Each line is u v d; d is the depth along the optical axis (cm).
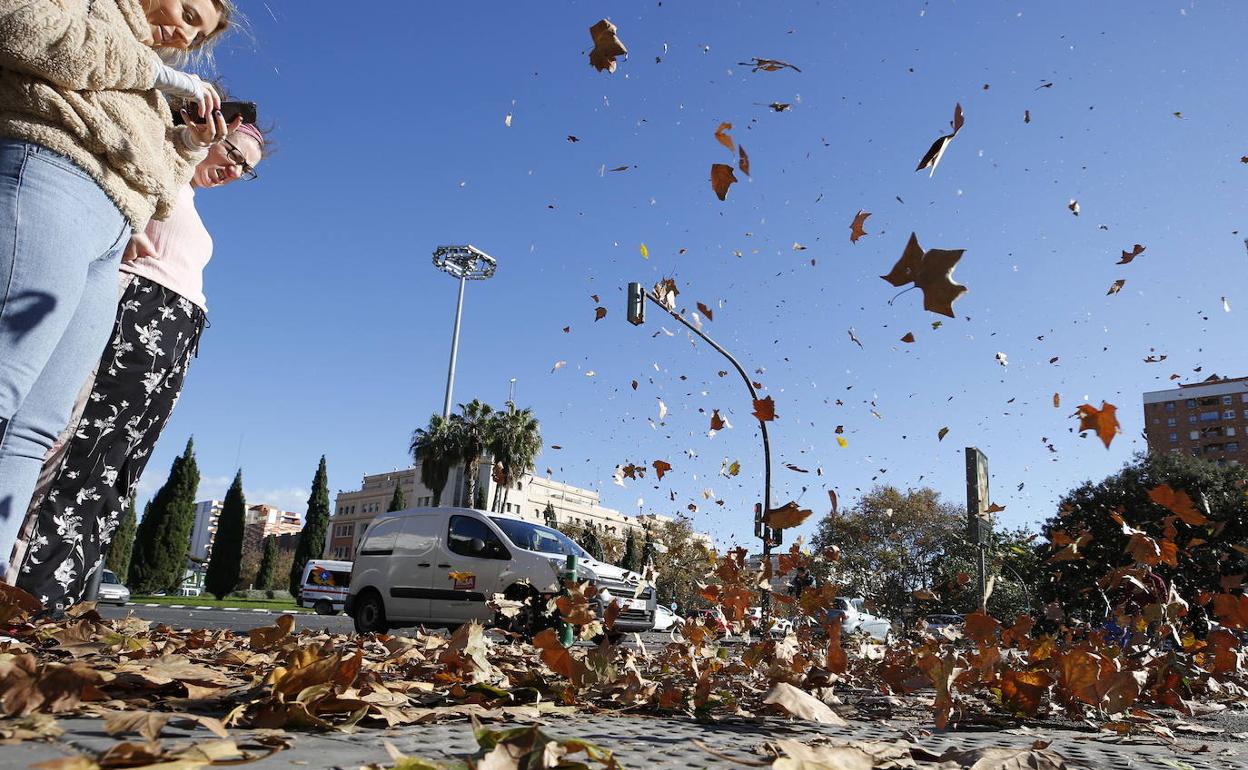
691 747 155
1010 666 279
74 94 179
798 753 119
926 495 3444
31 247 171
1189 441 8125
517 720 178
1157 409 8400
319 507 5134
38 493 257
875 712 283
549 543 888
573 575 710
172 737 116
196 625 1127
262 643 260
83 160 183
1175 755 212
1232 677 400
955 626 422
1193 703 374
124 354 276
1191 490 2469
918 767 142
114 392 274
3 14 164
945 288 141
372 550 948
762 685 332
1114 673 264
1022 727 254
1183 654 387
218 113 222
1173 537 359
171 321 295
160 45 220
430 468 3500
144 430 293
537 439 3575
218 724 118
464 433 3459
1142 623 409
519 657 371
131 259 233
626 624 826
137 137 196
